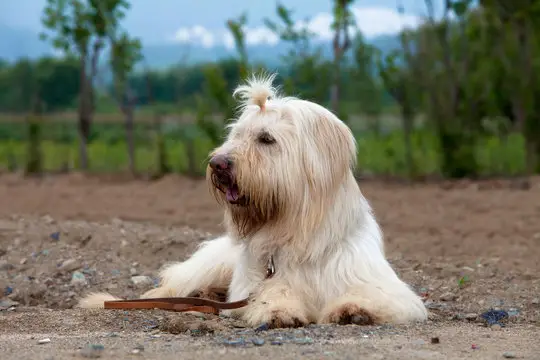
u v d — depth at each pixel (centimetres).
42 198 1662
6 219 1192
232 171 638
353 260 659
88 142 2394
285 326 611
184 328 620
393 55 1950
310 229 649
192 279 799
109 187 1848
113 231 1072
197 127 2206
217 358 489
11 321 681
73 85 3256
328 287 656
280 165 639
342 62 1984
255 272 680
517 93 1953
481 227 1266
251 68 1844
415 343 545
